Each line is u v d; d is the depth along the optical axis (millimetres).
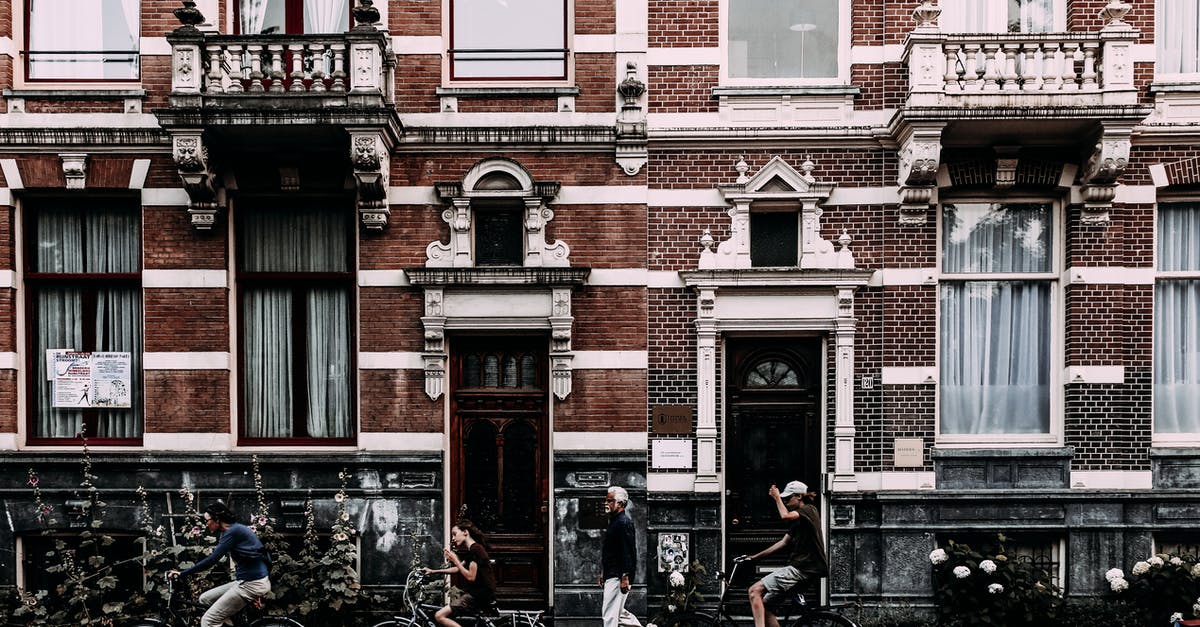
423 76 9883
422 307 9797
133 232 10062
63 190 9773
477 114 9891
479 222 10023
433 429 9742
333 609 8914
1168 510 9609
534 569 9953
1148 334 9734
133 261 10055
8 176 9664
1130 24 9562
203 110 8977
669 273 9836
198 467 9672
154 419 9703
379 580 9664
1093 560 9594
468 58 10133
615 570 8188
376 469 9703
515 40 10164
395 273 9797
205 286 9734
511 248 10023
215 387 9727
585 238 9844
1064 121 9133
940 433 10031
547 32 10164
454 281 9648
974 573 9312
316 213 10148
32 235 10039
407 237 9812
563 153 9852
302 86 9242
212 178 9469
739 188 9758
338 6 10156
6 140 9570
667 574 9680
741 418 10031
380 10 9883
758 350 10039
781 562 9945
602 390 9781
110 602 9023
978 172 9727
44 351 10062
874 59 9859
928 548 9617
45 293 10055
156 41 9797
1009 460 9742
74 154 9648
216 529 8305
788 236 9992
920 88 9109
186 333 9742
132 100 9766
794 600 8297
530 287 9758
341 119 9062
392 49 9797
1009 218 10078
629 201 9836
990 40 9188
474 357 10023
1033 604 9102
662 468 9766
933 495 9586
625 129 9734
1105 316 9703
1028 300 10102
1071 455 9695
